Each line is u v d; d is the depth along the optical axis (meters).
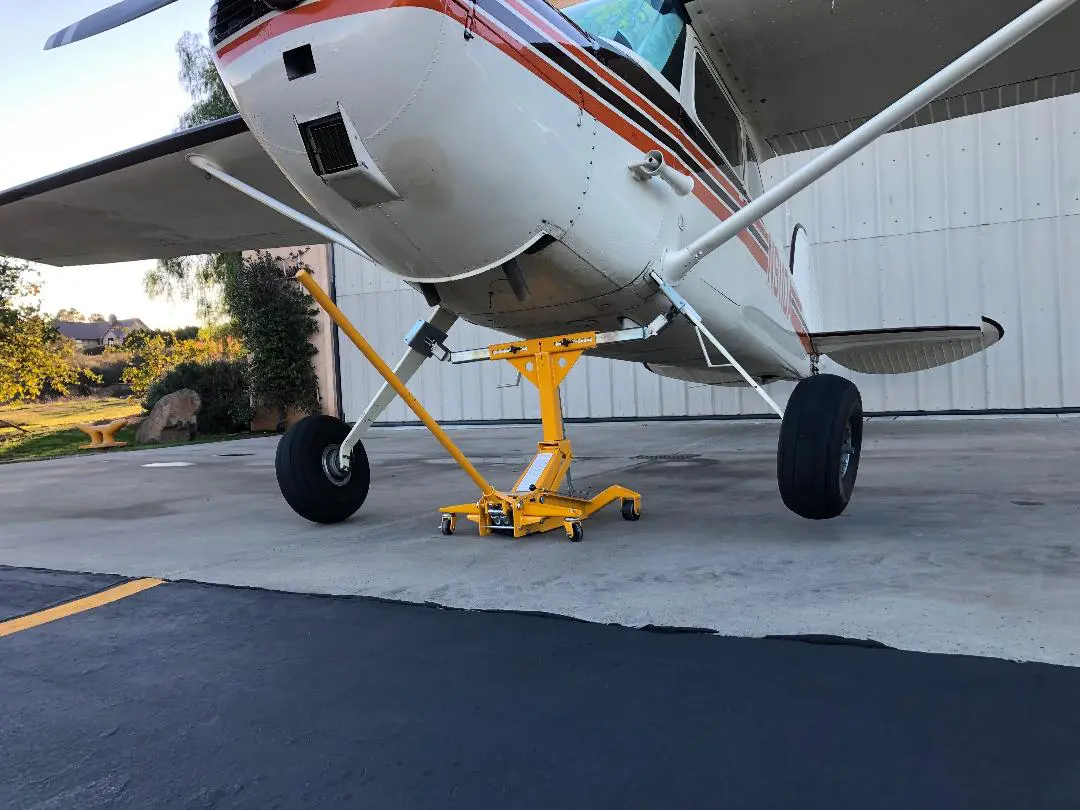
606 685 1.67
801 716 1.47
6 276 13.17
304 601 2.45
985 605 2.06
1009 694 1.51
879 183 9.71
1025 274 9.02
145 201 4.75
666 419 10.94
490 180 2.57
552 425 3.48
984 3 3.65
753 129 4.82
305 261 13.62
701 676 1.69
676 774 1.30
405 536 3.48
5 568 3.19
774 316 5.16
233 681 1.81
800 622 1.99
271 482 6.19
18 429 13.57
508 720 1.53
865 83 4.38
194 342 16.09
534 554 2.95
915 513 3.46
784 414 3.13
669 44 3.45
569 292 3.19
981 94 4.82
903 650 1.76
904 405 9.63
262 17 2.38
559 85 2.69
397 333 12.95
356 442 3.89
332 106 2.38
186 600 2.53
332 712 1.61
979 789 1.20
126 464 8.43
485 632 2.05
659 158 3.03
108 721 1.61
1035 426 7.90
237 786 1.33
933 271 9.49
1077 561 2.50
